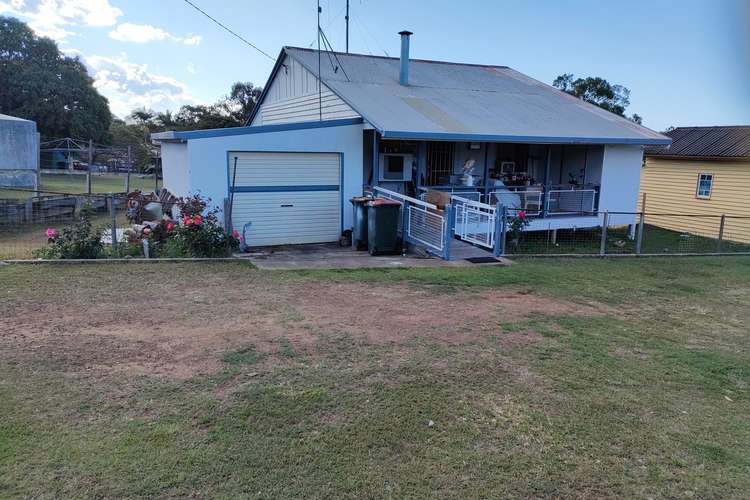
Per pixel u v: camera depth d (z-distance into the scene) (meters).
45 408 3.87
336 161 12.30
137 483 3.10
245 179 11.37
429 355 5.26
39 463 3.23
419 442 3.69
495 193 13.95
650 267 10.91
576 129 14.18
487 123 13.09
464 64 19.69
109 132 56.69
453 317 6.62
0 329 5.45
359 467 3.37
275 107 17.88
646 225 20.47
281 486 3.15
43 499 2.92
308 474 3.27
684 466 3.55
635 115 44.38
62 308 6.25
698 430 4.04
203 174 10.93
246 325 5.94
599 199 15.12
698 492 3.28
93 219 15.26
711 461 3.62
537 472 3.41
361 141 12.47
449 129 11.92
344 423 3.88
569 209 15.62
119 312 6.20
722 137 19.06
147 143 42.62
